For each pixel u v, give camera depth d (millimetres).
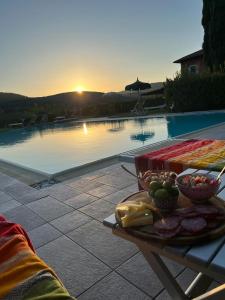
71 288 2143
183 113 15531
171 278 1563
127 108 21844
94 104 22750
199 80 15789
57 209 3658
